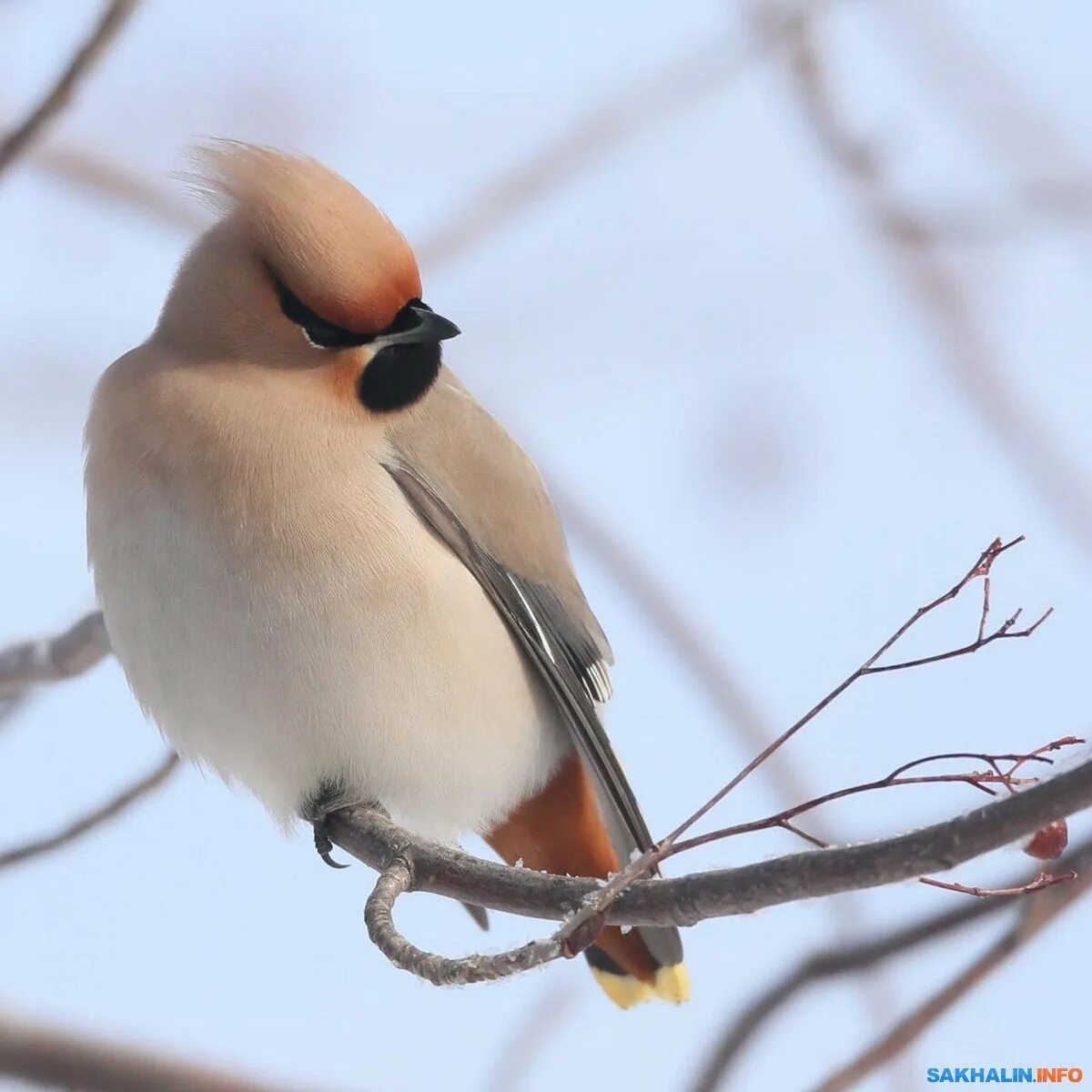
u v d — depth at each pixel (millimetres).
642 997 11539
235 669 10453
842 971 9859
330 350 10531
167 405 10406
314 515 10383
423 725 10797
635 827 11555
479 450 11414
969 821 6980
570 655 11797
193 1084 10086
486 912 11680
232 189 10680
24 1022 9977
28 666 11711
